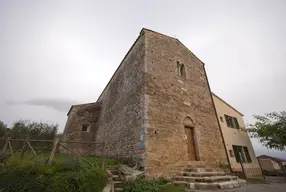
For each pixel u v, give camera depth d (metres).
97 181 4.01
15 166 4.06
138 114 7.18
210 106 10.27
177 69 9.59
